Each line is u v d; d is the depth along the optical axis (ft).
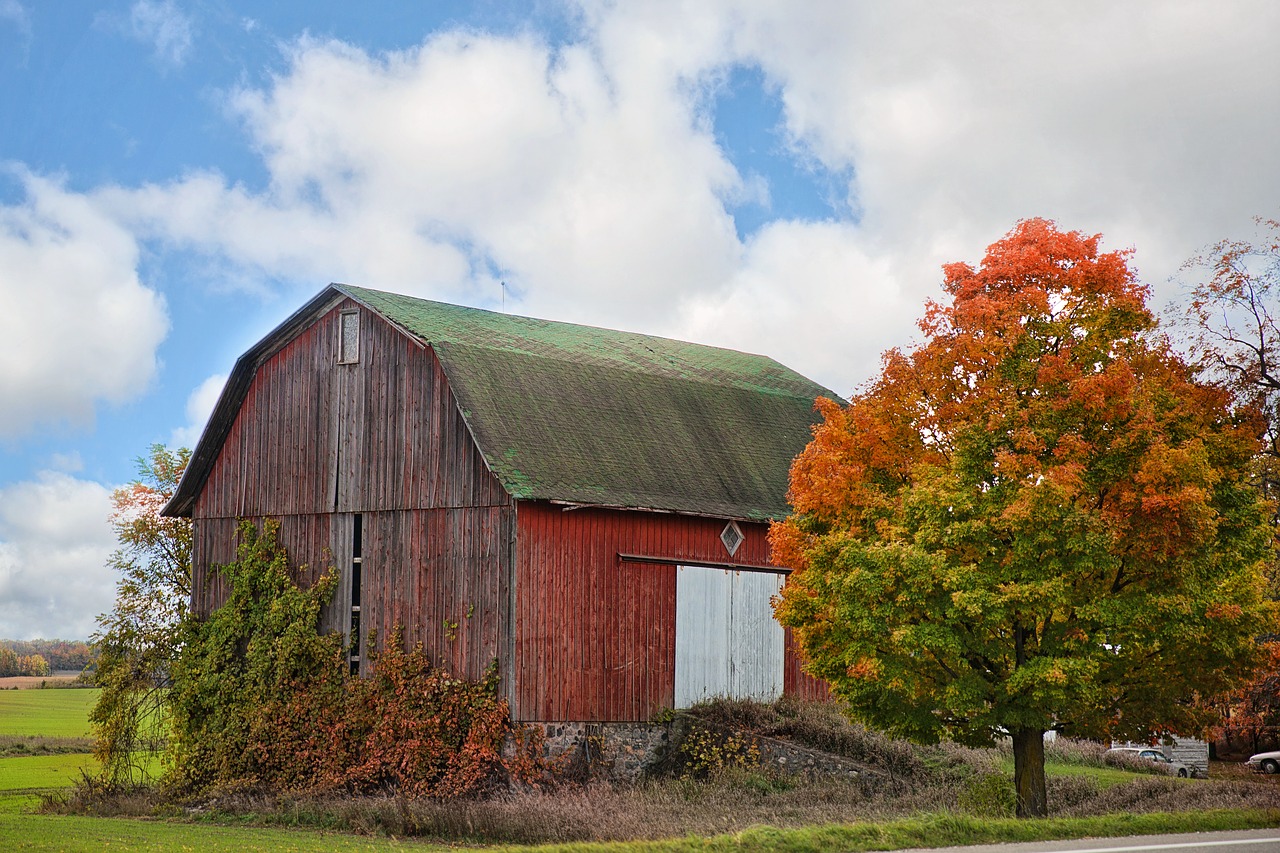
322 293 102.78
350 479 100.32
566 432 96.84
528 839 73.05
